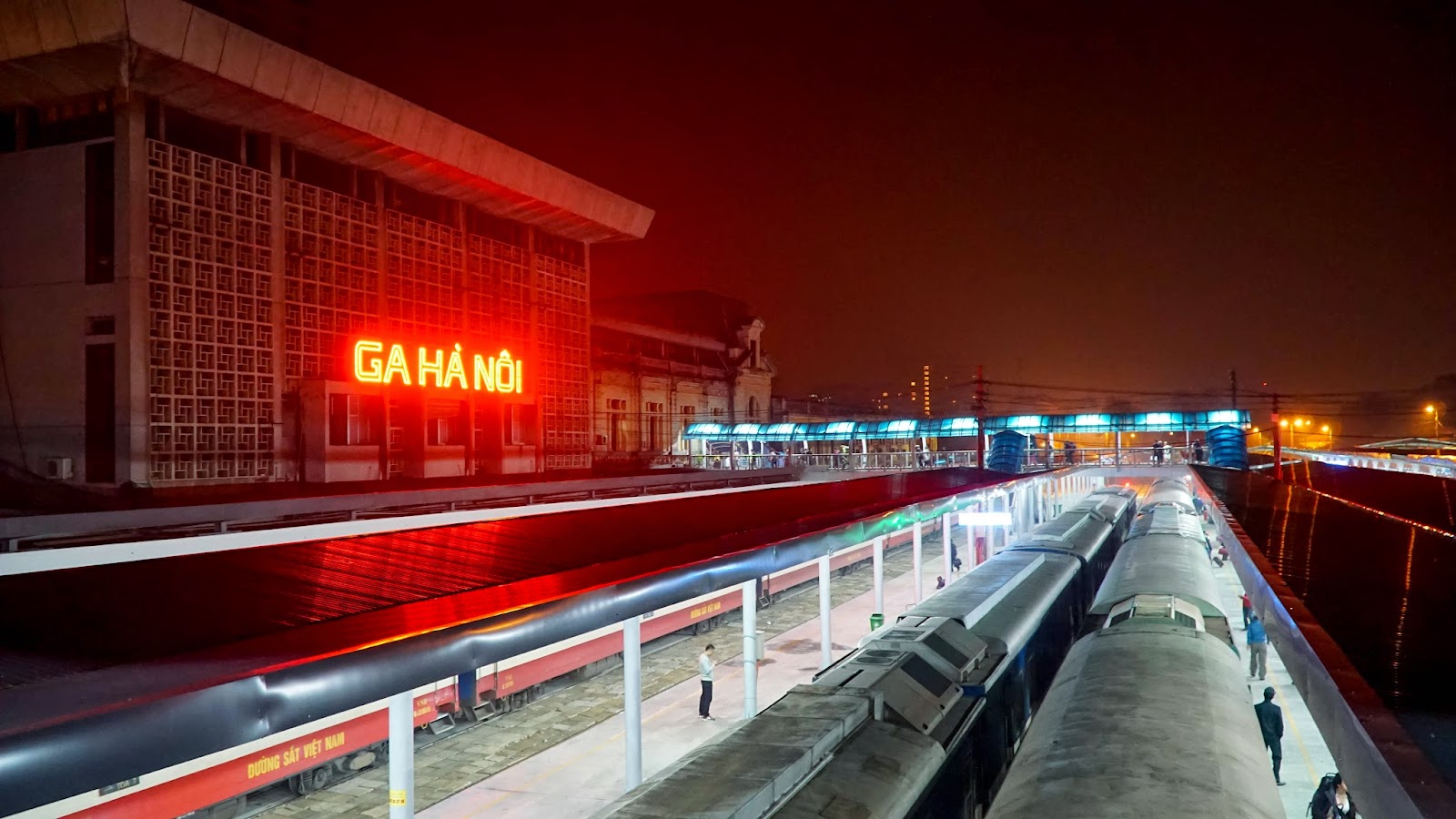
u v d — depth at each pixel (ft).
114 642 21.11
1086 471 164.96
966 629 42.39
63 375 82.84
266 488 86.94
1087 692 31.86
